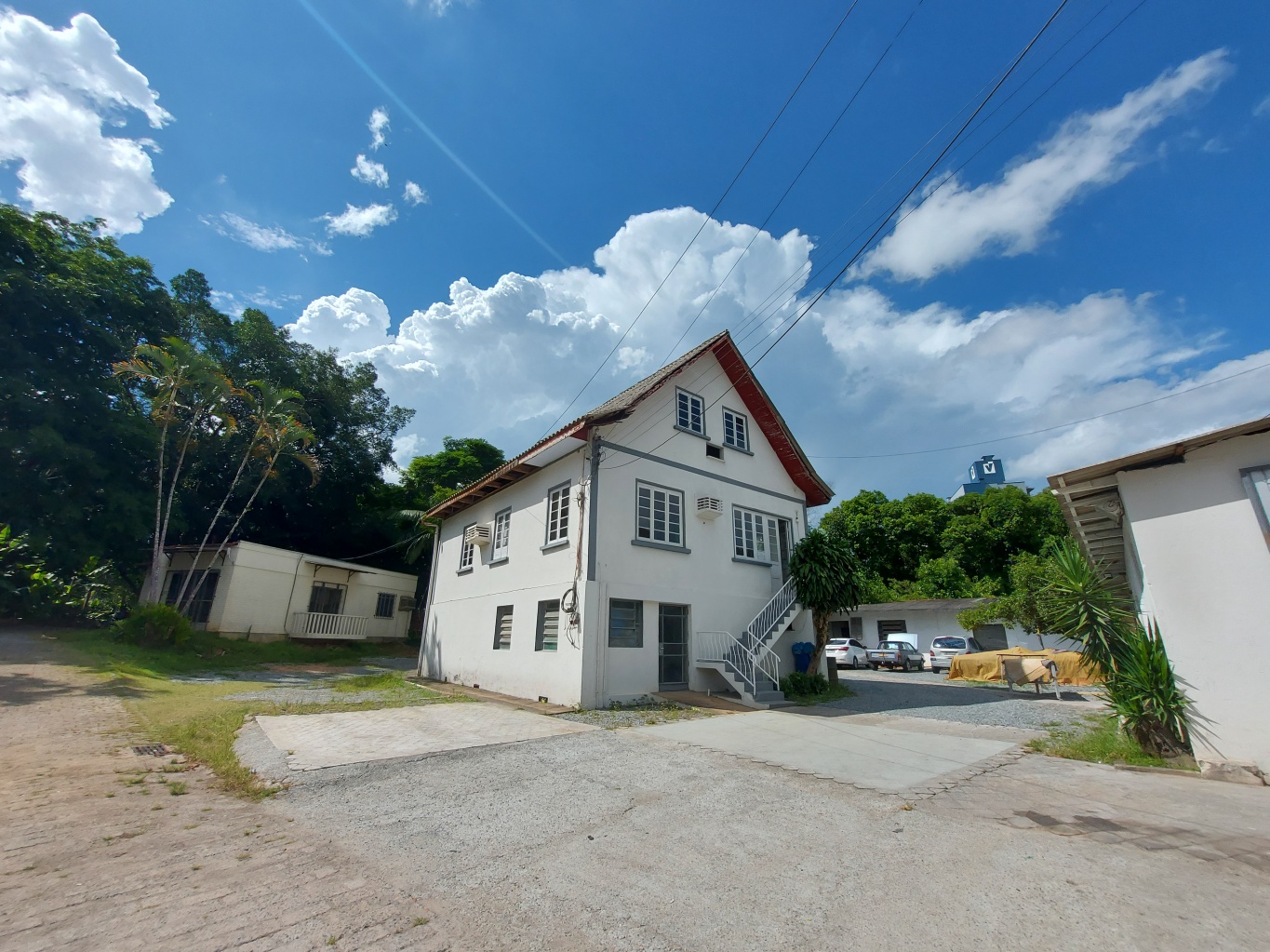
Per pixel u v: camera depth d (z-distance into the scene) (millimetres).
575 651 11531
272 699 11484
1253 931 3006
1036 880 3645
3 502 17500
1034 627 20375
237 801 5277
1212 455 6500
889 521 38875
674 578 13305
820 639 14648
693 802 5375
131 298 20750
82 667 13133
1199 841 4277
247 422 25375
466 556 17578
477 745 7633
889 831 4598
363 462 30734
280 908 3225
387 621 29031
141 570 24281
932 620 29562
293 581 24703
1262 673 5914
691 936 3025
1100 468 7078
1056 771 6461
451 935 2998
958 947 2902
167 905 3213
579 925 3135
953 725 9578
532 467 14312
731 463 15883
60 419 18219
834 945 2943
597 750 7512
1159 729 6770
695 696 12469
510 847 4281
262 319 27188
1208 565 6371
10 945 2729
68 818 4512
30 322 17891
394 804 5273
